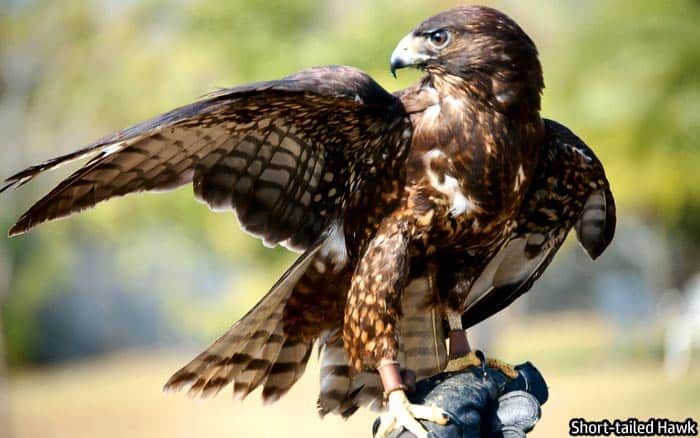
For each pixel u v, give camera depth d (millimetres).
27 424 28516
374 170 5770
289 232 5863
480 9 5723
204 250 21312
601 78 17656
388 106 5621
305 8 17406
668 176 17875
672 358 27078
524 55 5648
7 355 35375
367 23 16016
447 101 5688
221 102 5039
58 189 5172
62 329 40219
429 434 5156
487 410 5359
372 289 5625
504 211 5738
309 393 30016
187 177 5539
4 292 31594
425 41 5703
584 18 18125
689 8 18156
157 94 18000
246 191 5703
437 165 5660
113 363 40188
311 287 5930
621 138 17656
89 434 26125
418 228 5707
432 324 5992
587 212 6383
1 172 23641
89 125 19203
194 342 42094
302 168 5754
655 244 34000
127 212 18500
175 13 18109
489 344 21984
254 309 5773
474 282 6184
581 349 33188
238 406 29266
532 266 6461
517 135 5660
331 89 5348
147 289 39219
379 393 6066
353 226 5855
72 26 19312
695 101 17562
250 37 17250
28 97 21438
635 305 38156
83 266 37781
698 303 27234
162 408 29984
